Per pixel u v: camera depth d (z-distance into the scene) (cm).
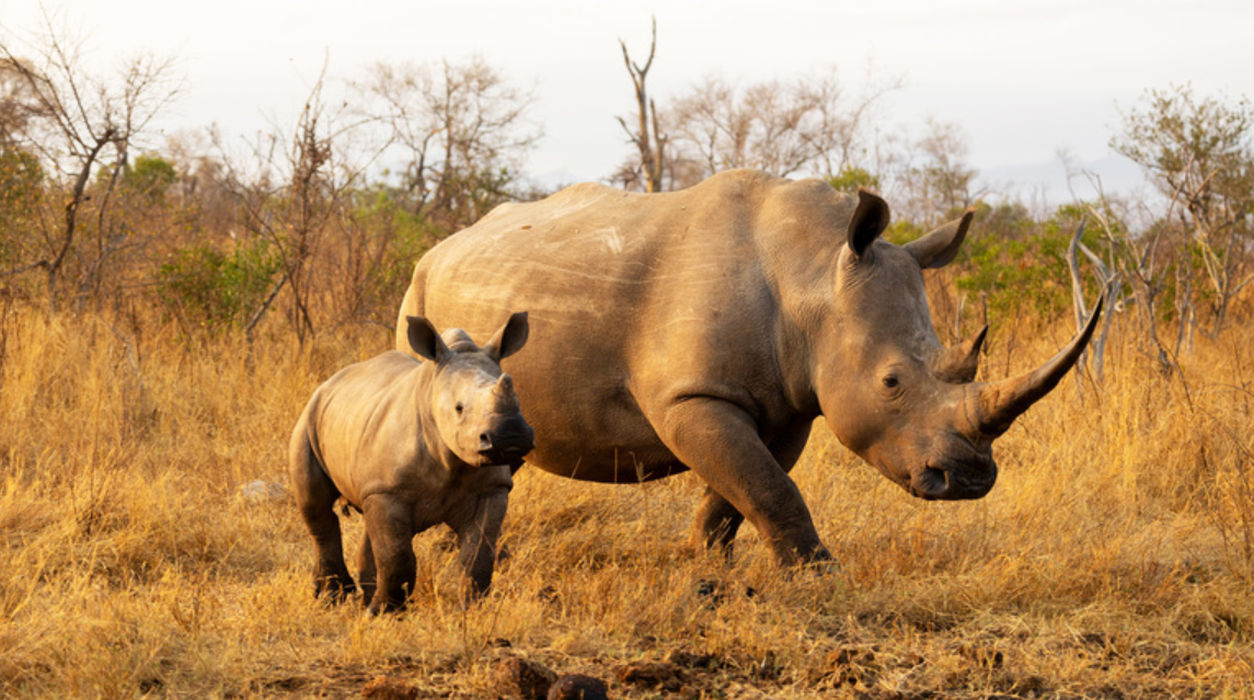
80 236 2767
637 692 903
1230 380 2042
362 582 1138
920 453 1109
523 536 1394
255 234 2872
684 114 8238
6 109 3062
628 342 1220
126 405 1909
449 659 955
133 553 1305
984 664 958
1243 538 1295
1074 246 1997
